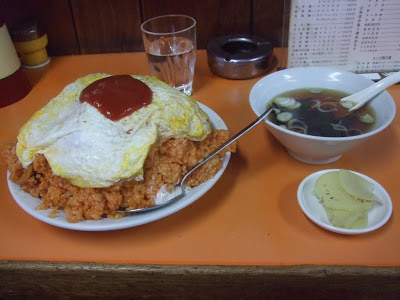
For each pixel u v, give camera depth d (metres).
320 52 0.41
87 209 0.26
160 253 0.27
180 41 0.42
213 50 0.45
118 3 0.48
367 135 0.27
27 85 0.45
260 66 0.44
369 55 0.41
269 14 0.49
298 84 0.35
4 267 0.26
